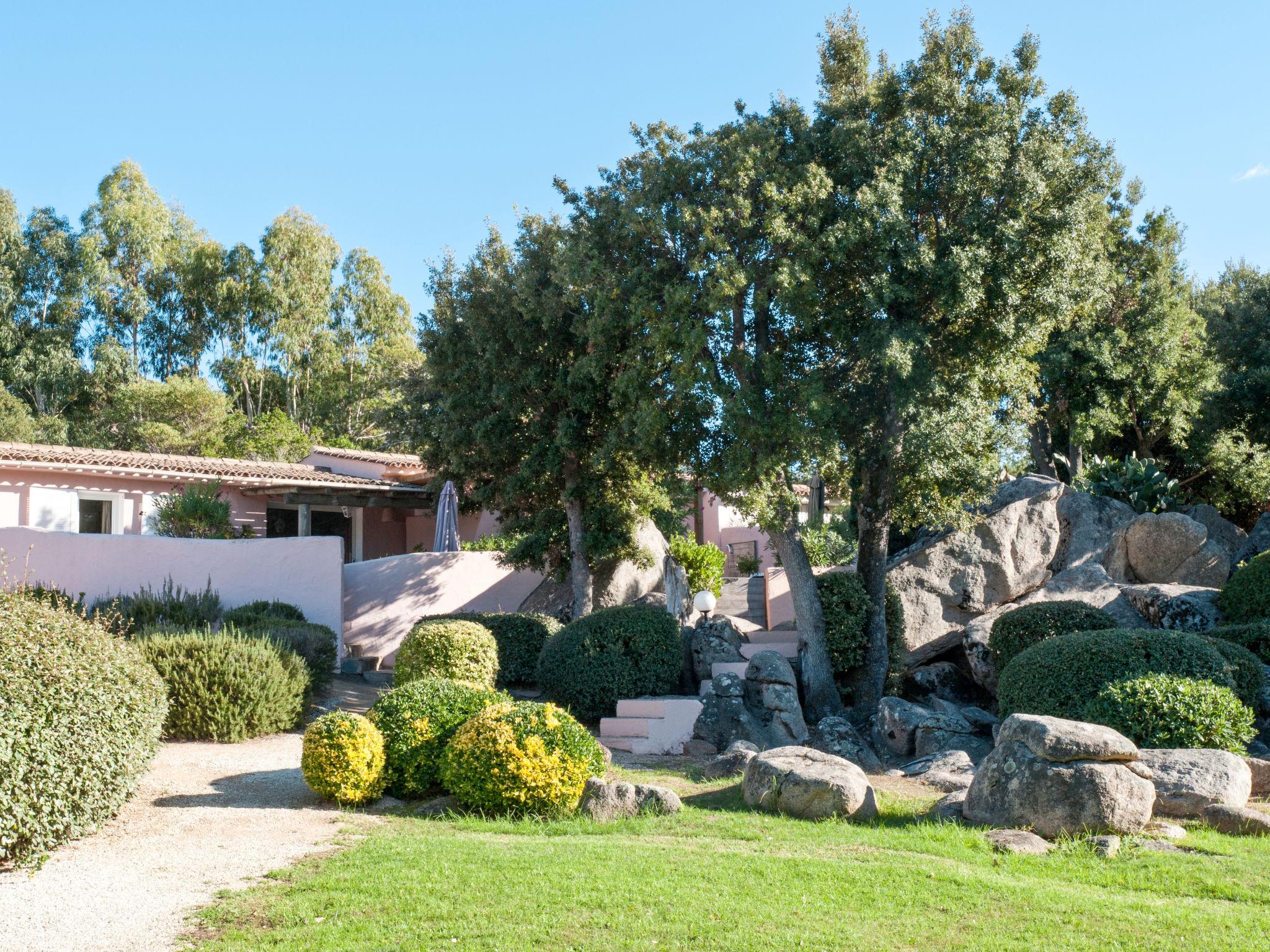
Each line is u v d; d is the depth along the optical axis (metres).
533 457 18.91
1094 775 8.77
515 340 18.77
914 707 15.18
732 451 15.19
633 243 16.56
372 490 27.78
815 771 9.90
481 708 10.85
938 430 15.30
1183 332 27.77
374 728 10.08
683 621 17.95
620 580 21.84
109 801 8.09
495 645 14.98
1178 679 11.08
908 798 11.05
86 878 6.93
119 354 47.59
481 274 19.53
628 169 17.48
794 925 6.05
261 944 5.63
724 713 14.50
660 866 7.28
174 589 18.28
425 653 14.25
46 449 23.53
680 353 15.60
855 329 16.06
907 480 16.73
